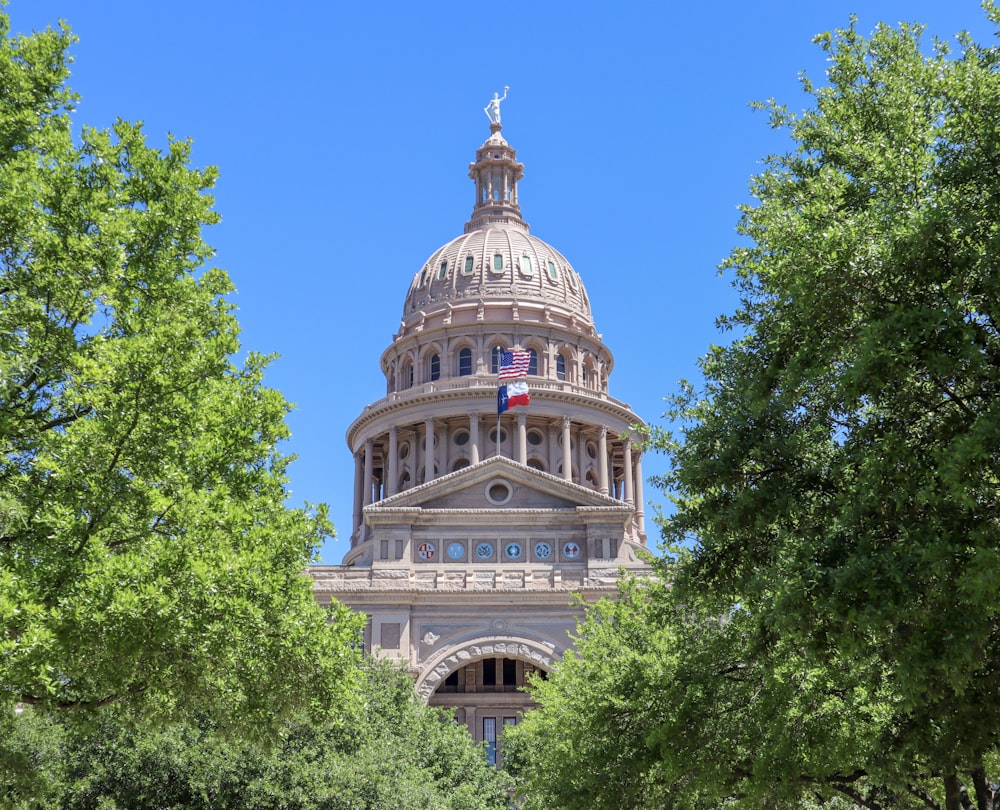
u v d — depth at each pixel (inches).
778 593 821.2
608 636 1838.1
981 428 703.1
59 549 910.4
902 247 783.1
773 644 1019.9
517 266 4662.9
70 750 1638.8
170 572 929.5
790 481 948.0
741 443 964.0
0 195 987.3
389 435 4333.2
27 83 1082.7
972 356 732.7
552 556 3174.2
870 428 874.1
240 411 1117.1
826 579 793.6
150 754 1624.0
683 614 1315.2
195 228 1143.6
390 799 1750.7
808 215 911.7
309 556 1181.1
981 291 767.7
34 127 1087.6
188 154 1176.8
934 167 870.4
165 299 1108.5
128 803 1603.1
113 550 989.2
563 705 1900.8
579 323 4638.3
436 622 3105.3
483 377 4288.9
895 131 916.6
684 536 1063.0
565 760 1569.9
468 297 4589.1
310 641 1108.5
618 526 3179.1
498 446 3676.2
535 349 4505.4
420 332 4544.8
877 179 898.7
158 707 1123.9
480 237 4827.8
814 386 925.8
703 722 1153.4
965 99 865.5
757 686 1154.0
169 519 985.5
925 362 754.2
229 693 1079.0
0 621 798.5
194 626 931.3
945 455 719.7
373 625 3078.2
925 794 1200.2
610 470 4618.6
